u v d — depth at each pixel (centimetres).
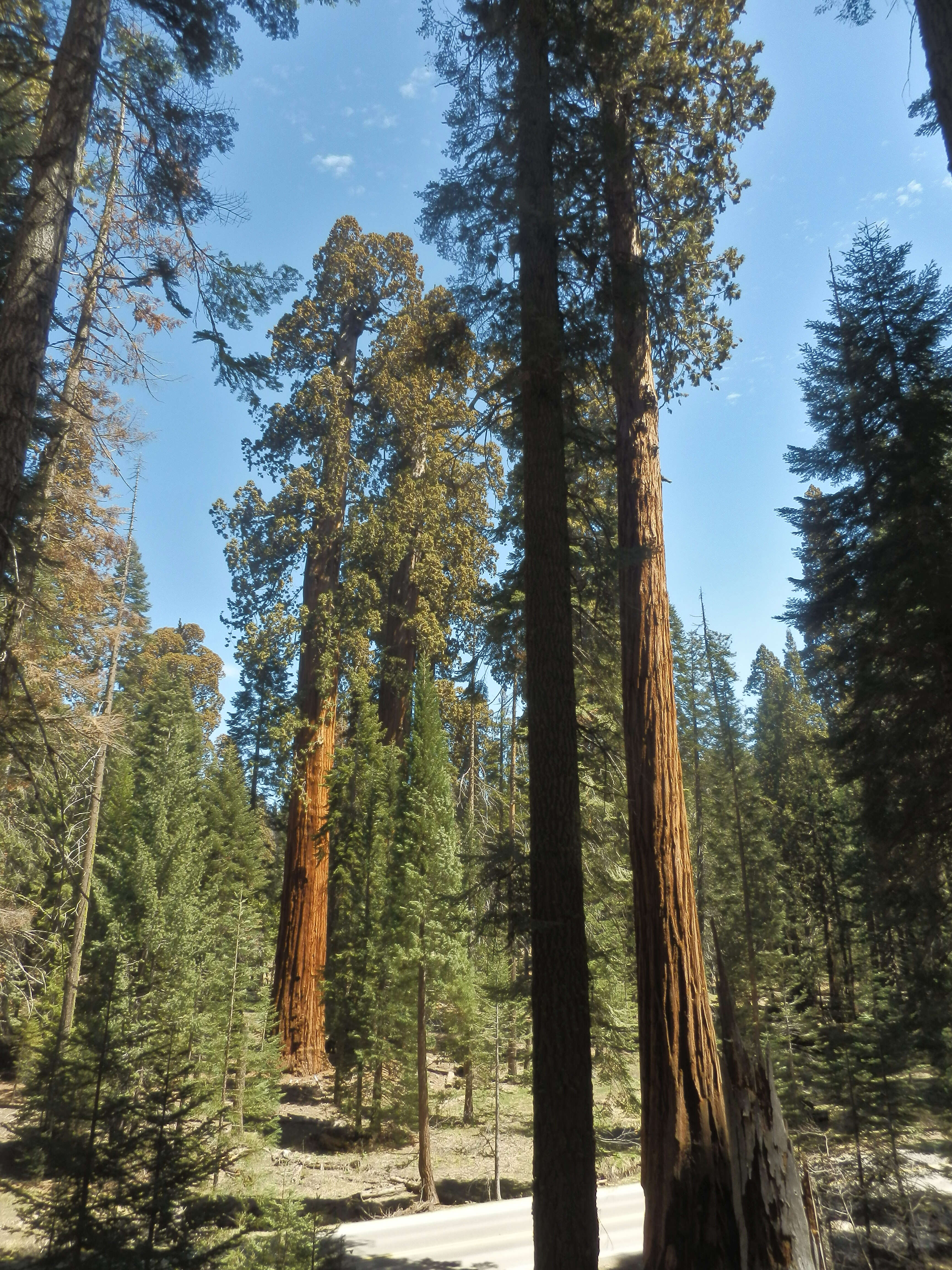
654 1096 882
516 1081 3166
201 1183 758
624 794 1259
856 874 1861
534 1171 697
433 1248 1558
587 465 1180
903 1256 1182
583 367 960
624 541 1089
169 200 898
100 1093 748
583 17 901
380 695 3662
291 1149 2255
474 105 909
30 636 1288
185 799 2756
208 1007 2166
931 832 1315
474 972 2303
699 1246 791
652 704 1015
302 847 2998
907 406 1406
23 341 712
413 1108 2356
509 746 2047
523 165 885
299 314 3388
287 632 2945
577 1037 716
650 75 1248
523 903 799
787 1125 1403
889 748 1359
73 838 2067
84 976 2158
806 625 1546
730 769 3097
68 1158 678
